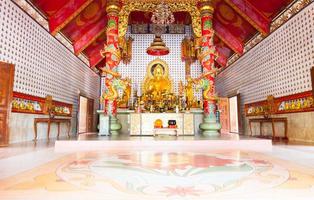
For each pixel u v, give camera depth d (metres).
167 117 9.47
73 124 11.70
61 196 2.29
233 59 13.39
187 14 14.35
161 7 8.03
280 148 5.85
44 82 8.84
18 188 2.55
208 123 9.19
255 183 2.77
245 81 11.64
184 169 3.56
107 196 2.30
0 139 6.19
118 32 9.67
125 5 9.78
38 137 8.34
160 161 4.29
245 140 6.68
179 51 15.12
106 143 6.58
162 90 13.05
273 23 9.33
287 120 8.23
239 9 9.57
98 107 15.85
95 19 11.05
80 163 4.09
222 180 2.91
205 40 9.39
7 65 6.44
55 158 4.66
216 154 5.26
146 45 15.15
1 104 6.25
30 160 4.41
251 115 10.91
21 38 7.43
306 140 7.30
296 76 7.78
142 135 9.25
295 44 7.84
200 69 14.87
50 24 9.35
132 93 14.52
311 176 3.12
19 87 7.29
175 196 2.30
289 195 2.32
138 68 14.91
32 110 7.98
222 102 13.78
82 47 11.95
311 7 7.11
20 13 7.38
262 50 10.03
